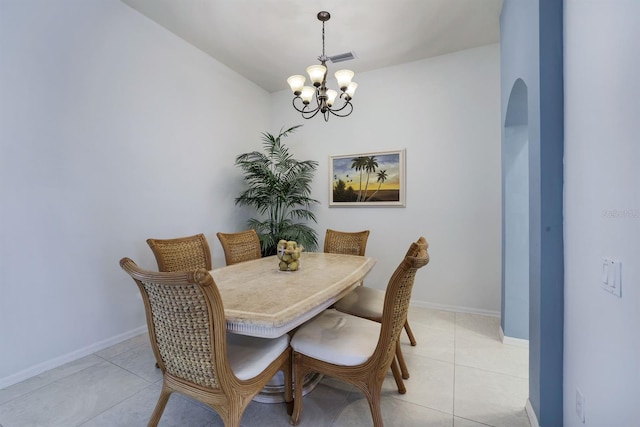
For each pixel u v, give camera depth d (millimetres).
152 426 1410
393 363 1765
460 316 3119
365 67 3604
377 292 2371
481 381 1937
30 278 1988
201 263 2414
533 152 1521
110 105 2445
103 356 2270
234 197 3799
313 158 4098
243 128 3926
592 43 1116
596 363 1087
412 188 3486
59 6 2127
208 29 2875
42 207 2047
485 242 3164
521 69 1765
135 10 2611
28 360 1976
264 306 1389
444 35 2926
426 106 3408
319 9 2541
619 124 942
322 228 4047
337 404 1718
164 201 2906
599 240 1066
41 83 2035
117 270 2502
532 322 1588
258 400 1742
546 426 1421
